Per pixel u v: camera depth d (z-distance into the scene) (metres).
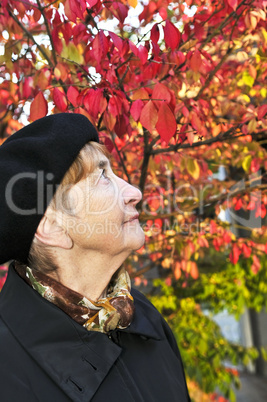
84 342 1.02
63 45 2.13
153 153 2.40
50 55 2.42
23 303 1.05
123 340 1.20
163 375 1.20
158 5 2.34
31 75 2.43
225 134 2.43
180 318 5.46
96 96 1.81
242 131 2.41
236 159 3.40
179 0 2.46
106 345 1.04
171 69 2.26
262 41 2.54
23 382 0.97
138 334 1.17
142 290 5.82
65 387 0.96
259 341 10.55
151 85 2.07
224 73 2.97
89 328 1.05
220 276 5.15
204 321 5.55
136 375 1.16
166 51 2.22
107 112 1.90
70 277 1.09
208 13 2.42
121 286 1.18
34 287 1.07
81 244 1.07
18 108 3.01
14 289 1.08
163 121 1.69
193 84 2.68
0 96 2.73
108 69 2.08
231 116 3.19
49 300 1.05
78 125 1.08
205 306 6.82
